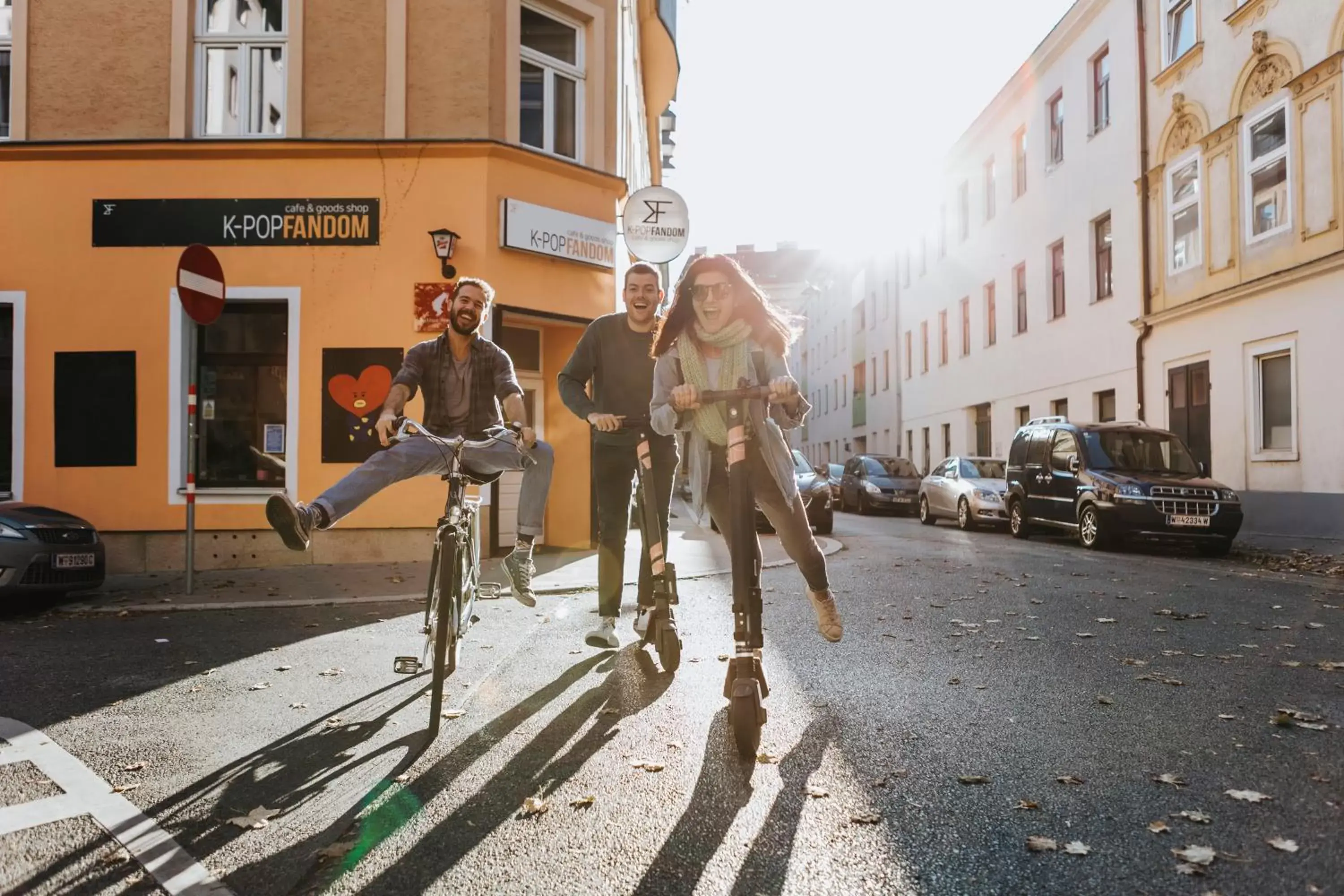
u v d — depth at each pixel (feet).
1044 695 14.48
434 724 12.56
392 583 29.48
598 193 40.24
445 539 13.51
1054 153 74.64
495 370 15.55
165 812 9.84
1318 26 45.32
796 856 8.61
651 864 8.46
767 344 12.06
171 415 35.14
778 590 27.04
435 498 35.42
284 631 21.35
